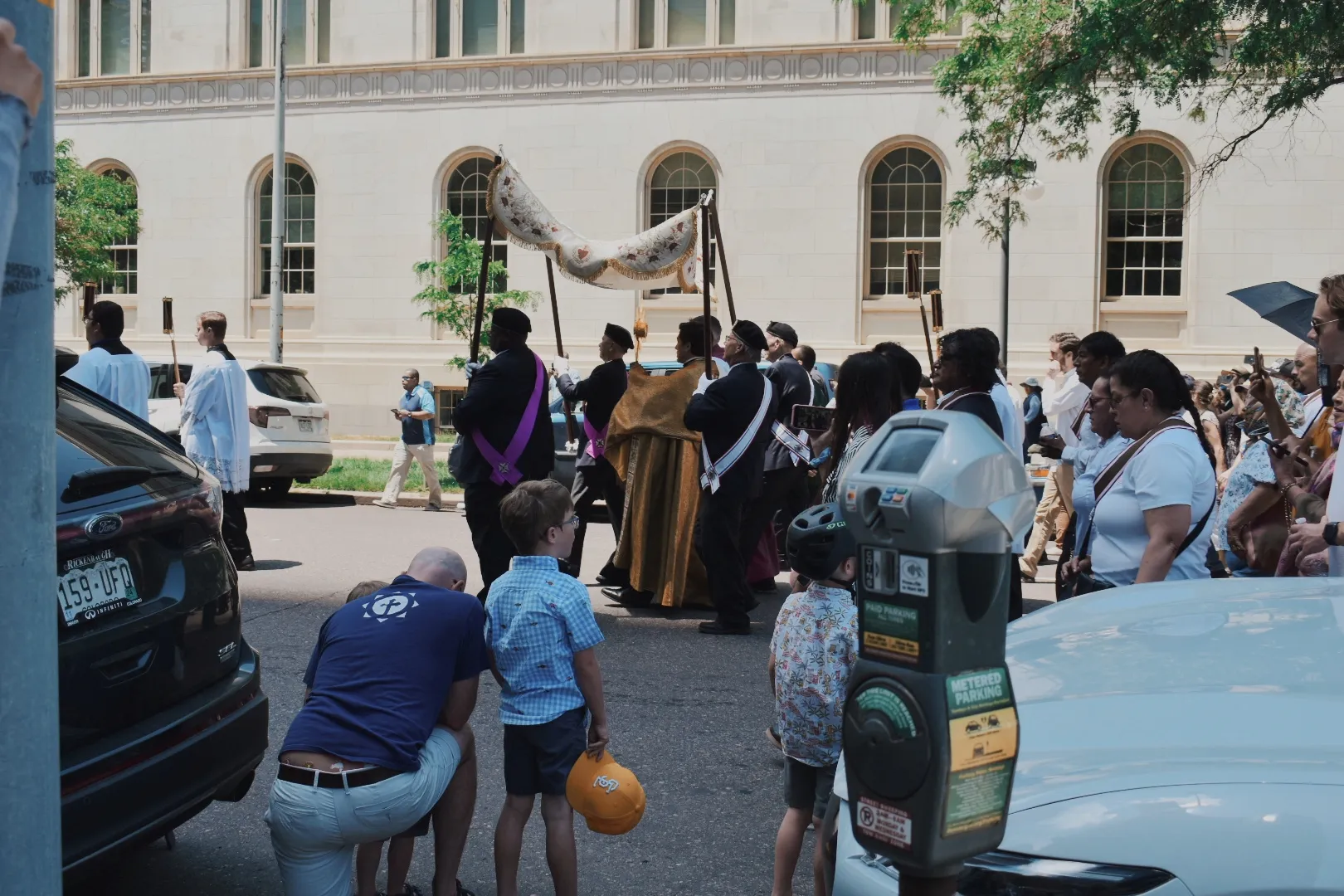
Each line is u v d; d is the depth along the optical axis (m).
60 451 3.79
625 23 23.69
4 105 1.54
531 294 21.80
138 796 3.61
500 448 7.96
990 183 15.51
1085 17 13.16
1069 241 21.89
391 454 24.09
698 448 8.96
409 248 24.78
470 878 4.52
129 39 26.55
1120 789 2.30
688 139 23.38
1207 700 2.59
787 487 9.21
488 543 8.11
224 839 4.83
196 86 25.80
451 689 3.90
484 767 5.68
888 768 1.80
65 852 3.38
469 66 24.22
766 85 23.02
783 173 23.02
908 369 6.16
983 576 1.77
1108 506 4.75
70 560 3.57
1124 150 21.95
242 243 25.67
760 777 5.53
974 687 1.77
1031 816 2.32
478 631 3.95
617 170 23.70
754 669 7.40
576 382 9.67
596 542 12.98
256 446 15.83
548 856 4.03
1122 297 22.11
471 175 24.62
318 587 9.80
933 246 22.66
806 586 4.17
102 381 8.73
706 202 8.91
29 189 2.16
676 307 23.58
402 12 24.70
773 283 23.11
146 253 26.17
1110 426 5.41
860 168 22.69
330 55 25.28
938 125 22.36
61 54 26.61
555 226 9.19
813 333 22.98
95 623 3.62
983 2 14.71
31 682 2.18
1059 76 13.87
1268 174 21.34
